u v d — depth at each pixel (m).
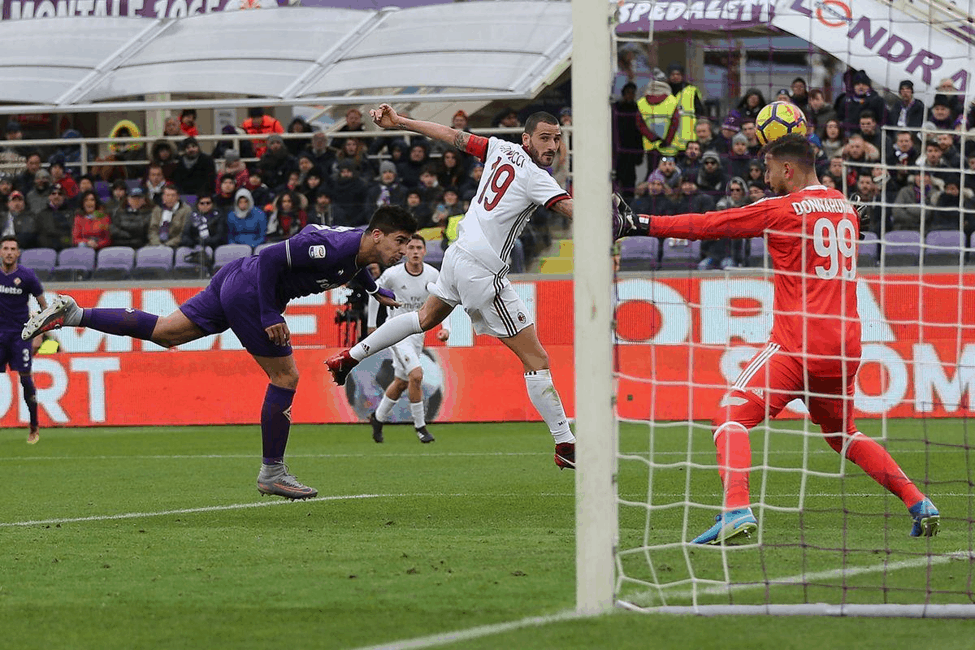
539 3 47.78
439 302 20.47
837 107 34.34
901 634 10.74
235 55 48.78
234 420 40.69
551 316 39.00
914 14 31.34
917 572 13.70
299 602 12.56
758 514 19.14
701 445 31.75
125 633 11.35
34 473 27.91
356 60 47.41
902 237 35.88
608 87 11.47
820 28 32.88
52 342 41.62
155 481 25.73
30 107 48.00
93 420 41.22
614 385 11.71
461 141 20.25
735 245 37.12
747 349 36.97
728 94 32.28
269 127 49.22
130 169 48.62
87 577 14.26
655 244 34.41
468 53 46.28
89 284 42.88
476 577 13.77
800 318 15.41
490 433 36.31
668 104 28.64
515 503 20.92
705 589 12.84
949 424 34.91
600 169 11.46
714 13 23.95
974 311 35.84
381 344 20.52
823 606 11.64
